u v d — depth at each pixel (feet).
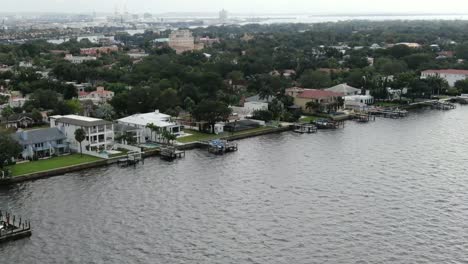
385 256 362.33
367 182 516.32
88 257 361.71
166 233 399.24
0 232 385.29
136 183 515.50
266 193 486.38
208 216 431.84
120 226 411.54
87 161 577.02
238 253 367.86
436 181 517.55
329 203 460.14
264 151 645.92
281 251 370.53
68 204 456.45
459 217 426.92
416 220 421.59
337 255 363.97
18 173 526.98
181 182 518.78
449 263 352.49
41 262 354.74
